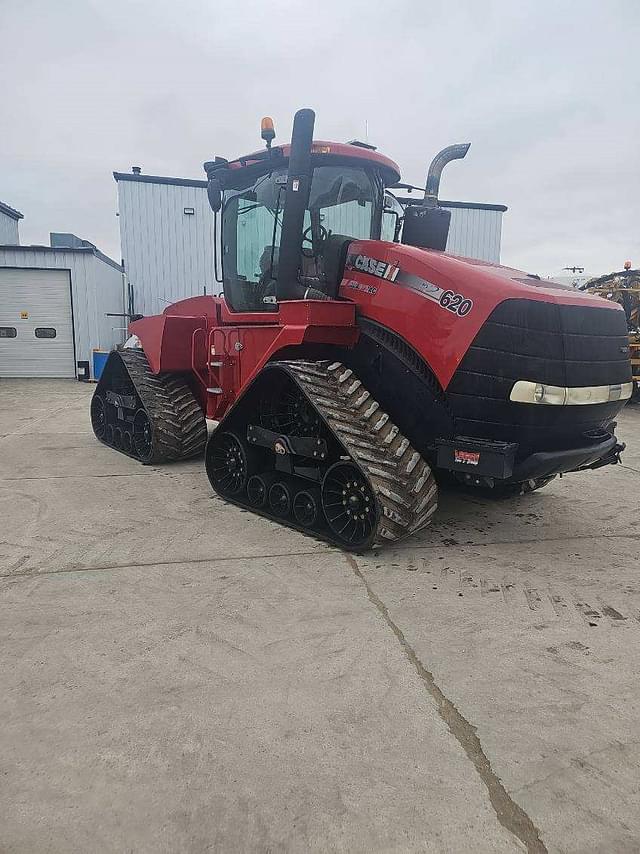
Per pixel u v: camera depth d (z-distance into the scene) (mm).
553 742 2098
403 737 2111
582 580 3436
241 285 5070
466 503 4941
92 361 14828
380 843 1692
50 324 15039
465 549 3898
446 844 1690
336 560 3664
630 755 2039
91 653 2607
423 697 2334
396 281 3754
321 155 4227
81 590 3209
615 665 2574
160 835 1712
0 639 2713
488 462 3357
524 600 3174
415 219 4480
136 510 4605
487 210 17734
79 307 14953
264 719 2195
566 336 3377
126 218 16000
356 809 1806
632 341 11812
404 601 3139
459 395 3438
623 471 6168
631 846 1689
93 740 2080
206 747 2053
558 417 3402
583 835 1723
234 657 2588
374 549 3850
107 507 4680
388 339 3805
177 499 4910
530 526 4375
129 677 2436
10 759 1990
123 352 6824
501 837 1714
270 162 4531
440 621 2934
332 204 4363
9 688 2357
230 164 4832
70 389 12930
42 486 5301
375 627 2863
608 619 2980
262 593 3201
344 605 3080
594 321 3543
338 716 2215
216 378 5395
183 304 6453
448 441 3537
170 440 6004
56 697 2305
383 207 4594
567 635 2820
